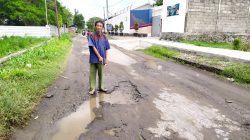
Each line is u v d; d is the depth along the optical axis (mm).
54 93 5281
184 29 20500
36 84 5535
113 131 3533
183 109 4457
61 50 14016
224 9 20906
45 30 25719
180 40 20047
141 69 8594
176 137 3350
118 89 5773
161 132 3498
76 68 8633
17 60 8656
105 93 5418
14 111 3764
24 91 4887
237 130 3602
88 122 3842
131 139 3291
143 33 38688
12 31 24109
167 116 4105
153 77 7242
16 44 14086
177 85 6266
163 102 4852
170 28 23203
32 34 25188
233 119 4008
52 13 35781
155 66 9305
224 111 4371
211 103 4816
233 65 8164
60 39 22297
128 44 20969
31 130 3531
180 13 21062
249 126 3748
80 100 4895
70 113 4203
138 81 6660
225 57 9445
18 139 3252
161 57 11914
